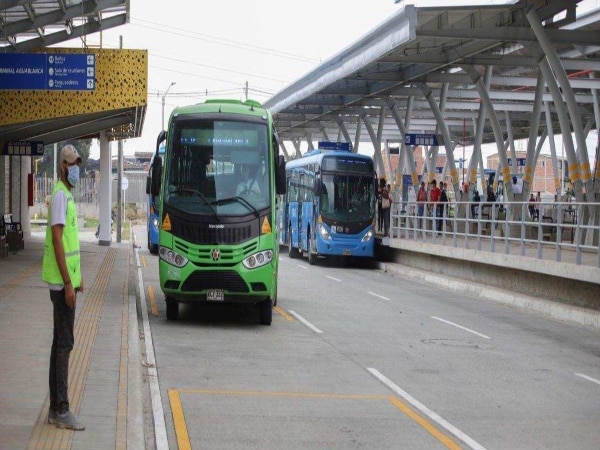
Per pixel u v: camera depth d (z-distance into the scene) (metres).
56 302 8.65
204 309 20.84
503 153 37.75
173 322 18.42
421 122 58.50
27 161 46.34
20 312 16.97
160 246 17.73
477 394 12.33
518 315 22.72
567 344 17.80
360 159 37.47
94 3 26.33
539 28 28.39
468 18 30.70
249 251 17.58
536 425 10.58
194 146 17.92
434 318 21.03
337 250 36.88
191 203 17.61
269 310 18.41
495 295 26.03
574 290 22.94
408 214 39.00
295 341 16.48
